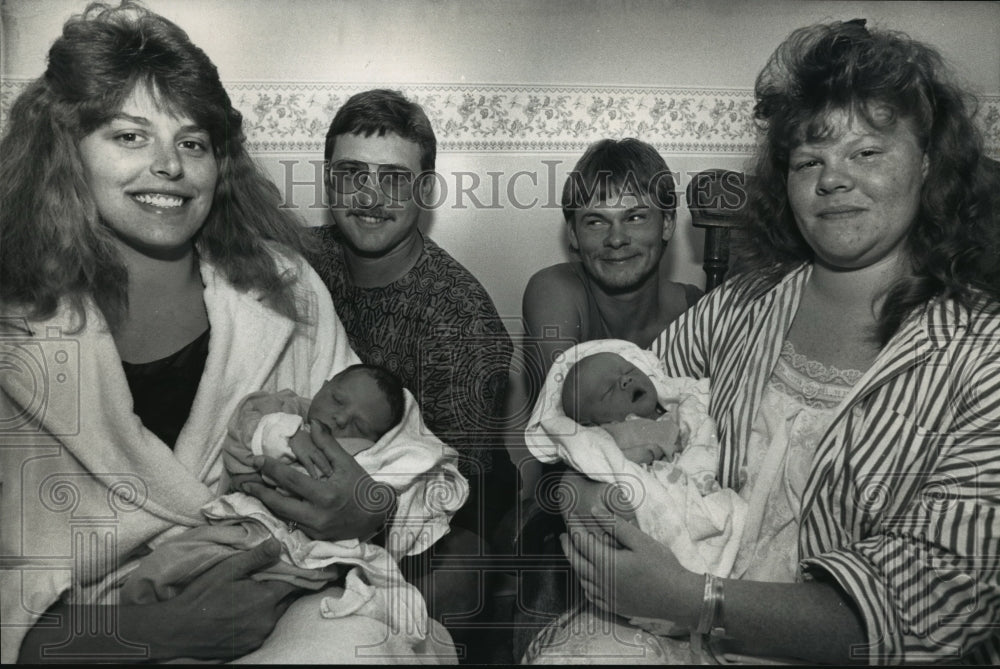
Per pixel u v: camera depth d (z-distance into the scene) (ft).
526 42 5.01
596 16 5.03
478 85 4.99
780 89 4.23
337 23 4.93
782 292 4.33
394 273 4.85
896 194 3.86
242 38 4.89
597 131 5.05
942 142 3.94
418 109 4.83
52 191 3.93
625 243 4.80
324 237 4.91
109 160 3.91
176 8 4.86
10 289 3.98
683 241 5.02
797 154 4.07
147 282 4.12
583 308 4.88
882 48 3.98
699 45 5.06
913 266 4.00
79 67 3.90
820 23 5.08
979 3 5.11
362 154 4.69
